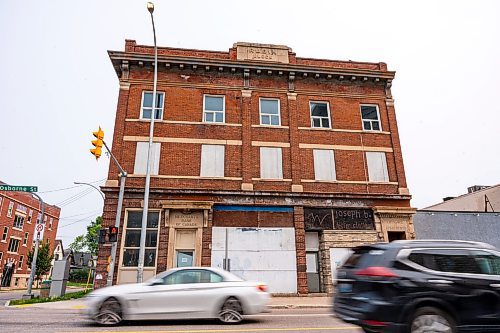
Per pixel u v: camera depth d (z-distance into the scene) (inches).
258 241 711.7
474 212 928.3
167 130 757.3
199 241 690.2
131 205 698.2
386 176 808.9
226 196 725.3
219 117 794.8
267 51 853.2
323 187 772.0
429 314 204.2
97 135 526.6
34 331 287.7
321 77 849.5
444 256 221.9
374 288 209.5
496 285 216.4
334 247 730.2
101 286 647.1
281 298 654.5
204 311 327.0
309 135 805.2
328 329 299.9
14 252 1764.3
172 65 794.8
